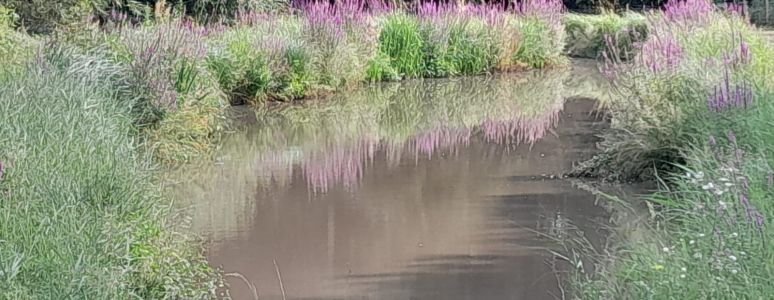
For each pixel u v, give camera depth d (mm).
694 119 5512
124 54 7918
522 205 5555
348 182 6371
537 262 4422
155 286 3744
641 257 3596
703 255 3189
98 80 6707
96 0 11773
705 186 3727
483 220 5246
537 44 15586
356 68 12680
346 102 11172
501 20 15242
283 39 11484
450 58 14594
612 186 5910
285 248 4750
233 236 4977
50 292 3016
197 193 6008
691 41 7113
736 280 2963
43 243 3271
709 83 5637
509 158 7207
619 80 6645
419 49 14250
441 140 8203
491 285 4121
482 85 13203
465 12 15242
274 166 6973
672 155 5789
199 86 8211
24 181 3830
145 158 5633
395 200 5797
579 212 5305
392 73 13695
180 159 7109
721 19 7910
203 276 4203
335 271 4371
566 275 4184
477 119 9633
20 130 4387
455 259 4523
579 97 11562
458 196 5879
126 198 4219
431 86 13094
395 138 8367
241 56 10719
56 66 6488
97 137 4832
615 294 3461
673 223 4297
